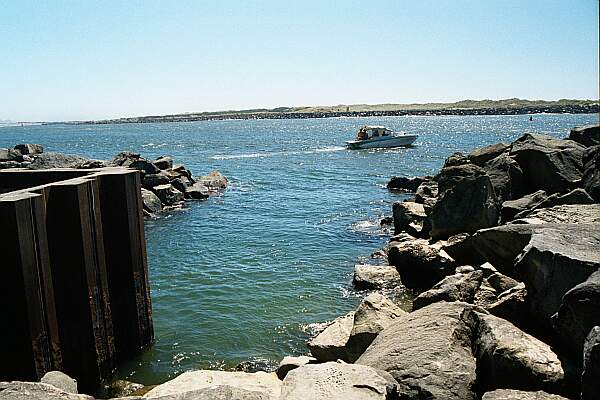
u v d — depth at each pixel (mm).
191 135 136125
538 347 6258
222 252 20406
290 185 39656
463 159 22875
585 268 6922
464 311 7484
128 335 10812
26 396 5922
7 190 11727
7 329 8125
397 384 6035
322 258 19422
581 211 13016
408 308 14117
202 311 14383
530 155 18094
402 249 16672
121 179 10297
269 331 13109
